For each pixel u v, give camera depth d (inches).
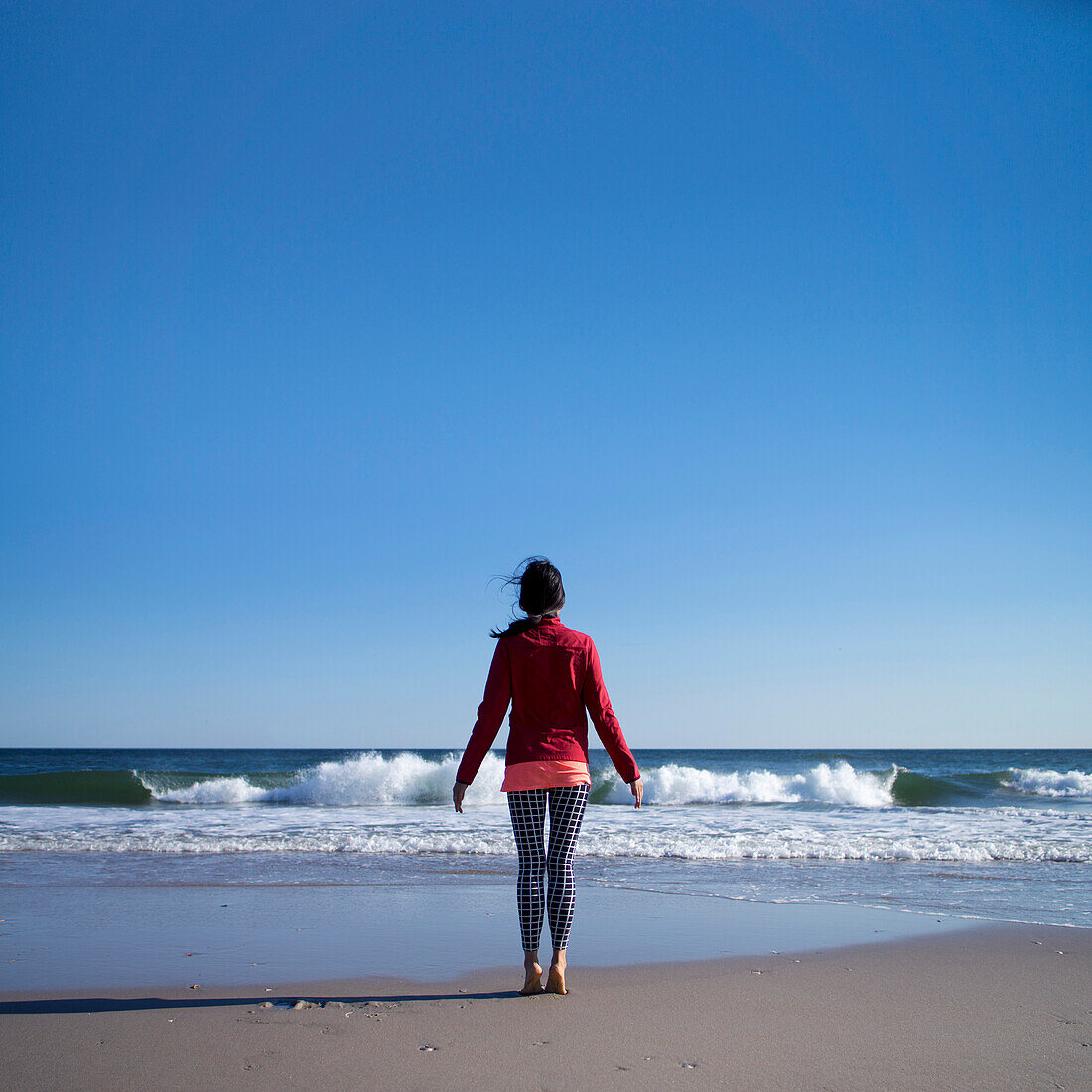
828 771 677.9
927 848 294.5
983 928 174.9
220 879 246.8
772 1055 97.3
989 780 743.1
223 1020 111.9
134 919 186.7
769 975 137.3
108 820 430.6
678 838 331.0
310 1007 118.2
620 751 122.8
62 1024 110.1
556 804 124.2
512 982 133.1
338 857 292.4
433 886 234.2
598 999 122.2
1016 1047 100.9
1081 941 163.0
